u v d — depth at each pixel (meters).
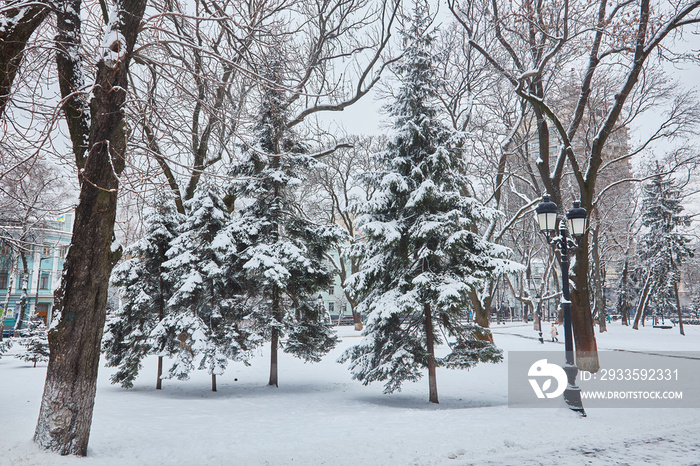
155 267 19.70
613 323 69.19
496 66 19.59
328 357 29.20
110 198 7.62
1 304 48.31
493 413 11.46
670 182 40.47
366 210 15.97
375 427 9.63
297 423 10.73
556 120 19.27
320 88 15.01
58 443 7.05
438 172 16.22
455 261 15.71
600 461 7.07
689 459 7.20
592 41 19.70
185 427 10.23
